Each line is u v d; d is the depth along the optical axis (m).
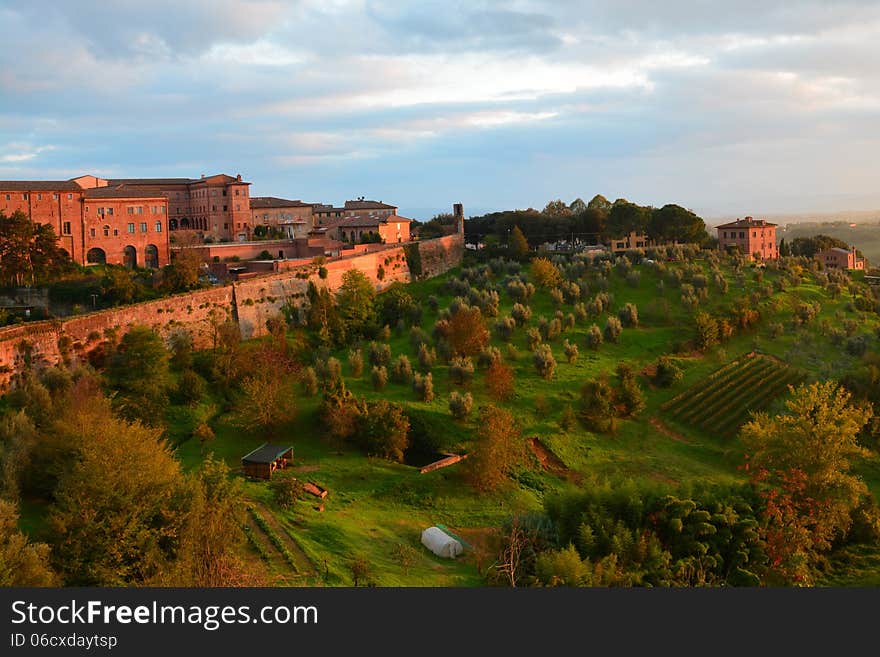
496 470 73.94
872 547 64.31
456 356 104.81
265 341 107.06
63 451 58.34
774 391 104.62
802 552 57.31
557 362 108.31
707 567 54.47
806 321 130.88
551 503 59.97
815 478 64.38
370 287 130.00
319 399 88.81
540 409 92.44
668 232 190.88
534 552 54.03
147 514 47.62
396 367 97.38
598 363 109.25
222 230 169.62
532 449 83.44
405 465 78.25
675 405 100.94
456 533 65.31
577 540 55.28
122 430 52.94
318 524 60.66
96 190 138.62
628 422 94.94
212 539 48.97
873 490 79.44
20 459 58.22
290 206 188.75
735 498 59.97
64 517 45.81
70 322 88.62
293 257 151.75
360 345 113.50
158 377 81.81
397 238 177.88
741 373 110.81
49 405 70.31
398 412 80.69
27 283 117.06
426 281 156.12
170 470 51.03
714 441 93.12
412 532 64.00
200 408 84.25
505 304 134.62
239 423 81.56
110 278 116.50
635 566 52.47
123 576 45.56
